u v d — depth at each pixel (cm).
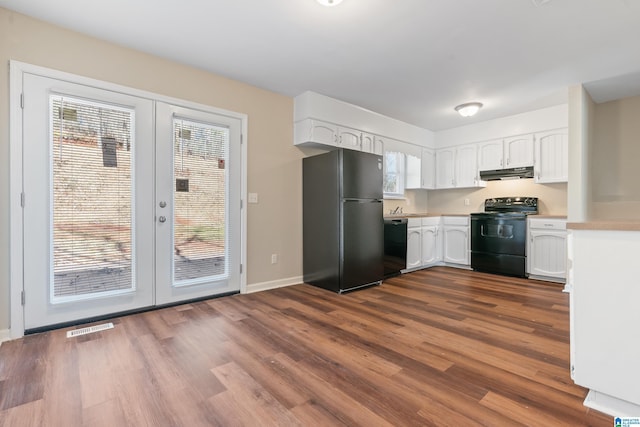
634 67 297
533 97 376
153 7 212
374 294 338
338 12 216
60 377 169
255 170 350
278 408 144
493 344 212
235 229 334
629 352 135
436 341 217
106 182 256
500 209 486
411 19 224
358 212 357
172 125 290
